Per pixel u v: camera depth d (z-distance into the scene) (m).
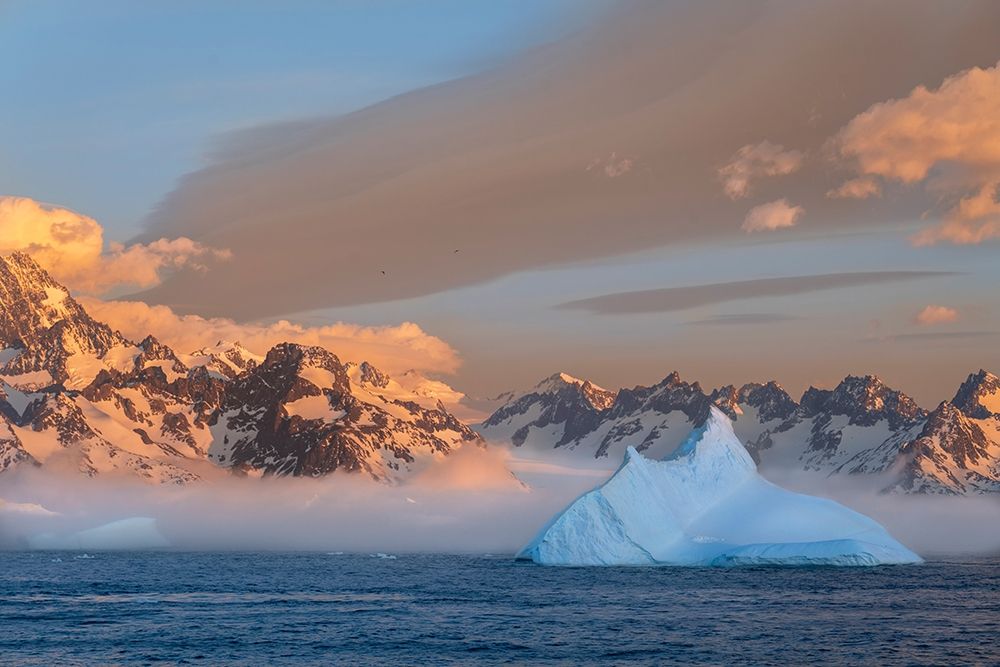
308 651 128.75
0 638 139.00
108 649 130.62
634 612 162.12
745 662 120.81
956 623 149.12
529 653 126.62
